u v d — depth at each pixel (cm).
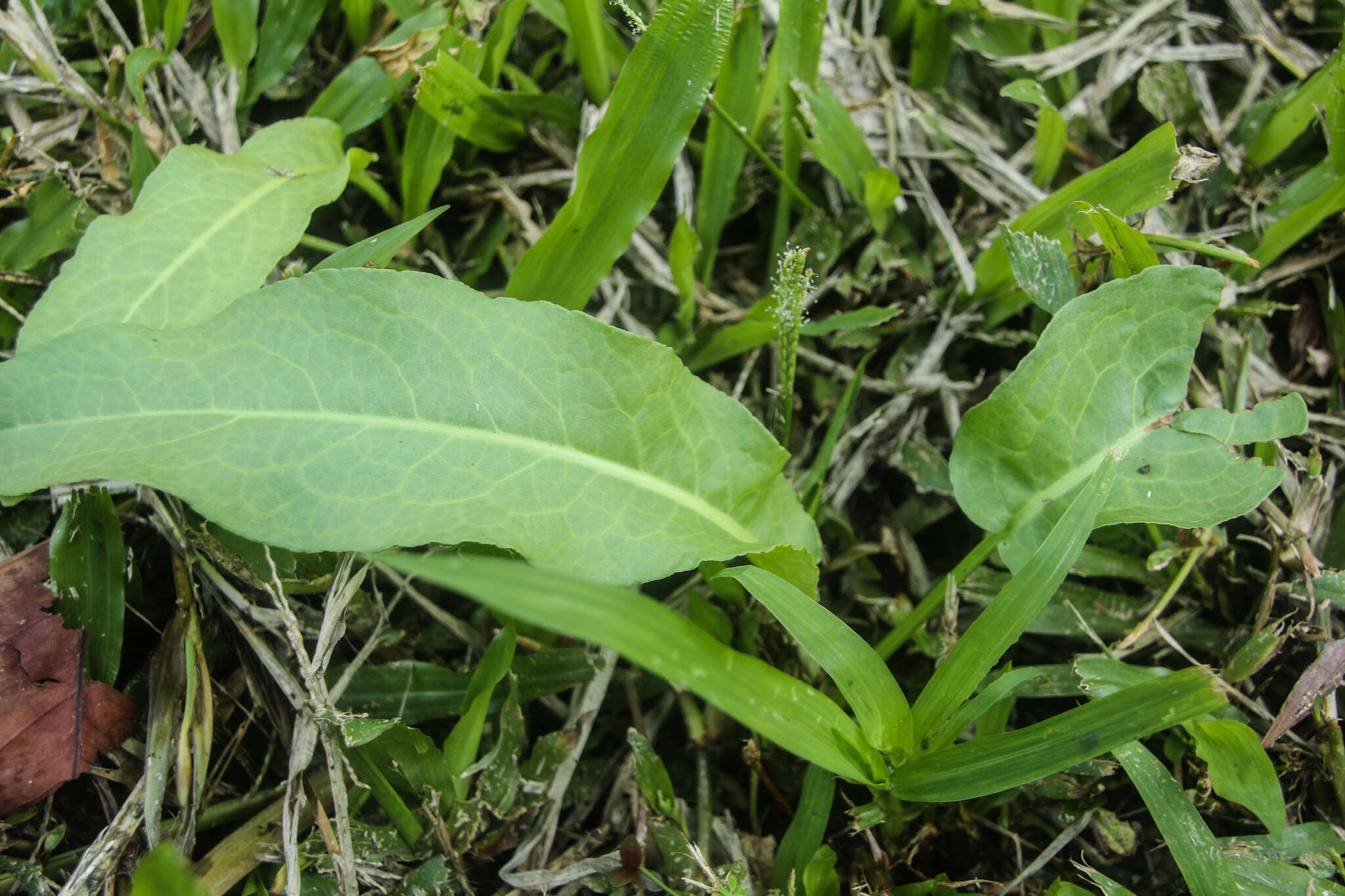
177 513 37
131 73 40
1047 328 35
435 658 39
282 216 37
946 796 32
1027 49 44
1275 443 38
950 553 42
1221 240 42
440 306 33
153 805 35
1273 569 38
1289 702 34
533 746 39
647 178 37
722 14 36
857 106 44
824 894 35
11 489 31
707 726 39
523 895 36
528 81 43
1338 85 39
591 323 34
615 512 34
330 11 44
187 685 36
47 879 35
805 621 32
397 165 43
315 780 37
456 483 33
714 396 35
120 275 36
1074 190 39
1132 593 40
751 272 44
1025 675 33
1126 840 35
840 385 43
